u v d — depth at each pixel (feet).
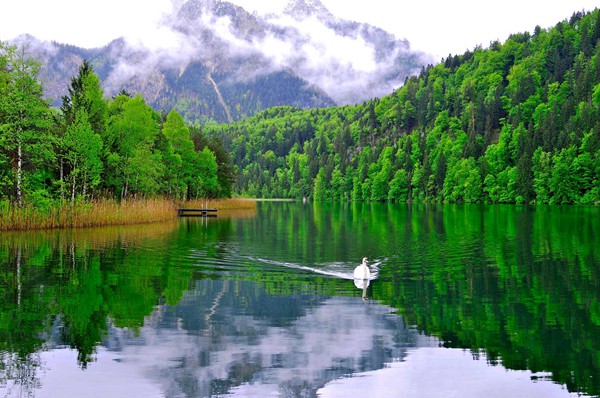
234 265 90.27
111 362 41.27
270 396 35.65
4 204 143.33
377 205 501.97
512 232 159.63
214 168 321.32
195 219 233.14
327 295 65.77
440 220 231.09
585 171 424.05
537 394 35.88
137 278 75.77
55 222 153.99
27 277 75.05
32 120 144.56
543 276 79.51
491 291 68.33
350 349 44.86
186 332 49.03
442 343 46.42
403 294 66.49
